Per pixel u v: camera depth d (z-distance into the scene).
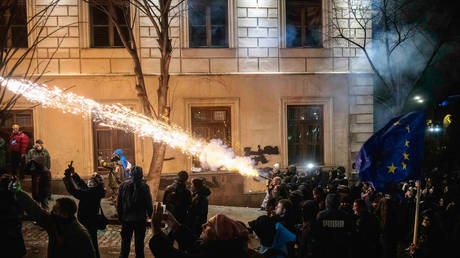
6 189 5.89
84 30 13.19
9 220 5.86
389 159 6.70
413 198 9.70
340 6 14.58
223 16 14.07
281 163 14.27
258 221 4.68
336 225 5.34
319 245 5.30
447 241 6.87
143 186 7.37
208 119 14.05
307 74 14.34
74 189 7.11
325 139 14.65
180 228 4.15
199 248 3.59
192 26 13.92
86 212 7.09
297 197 7.41
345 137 14.74
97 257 7.20
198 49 13.74
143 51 13.43
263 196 14.14
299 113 14.67
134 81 13.39
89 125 13.24
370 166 6.72
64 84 13.09
